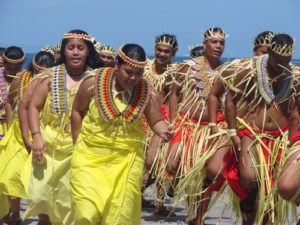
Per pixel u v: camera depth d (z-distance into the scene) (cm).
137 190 817
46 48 1274
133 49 793
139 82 811
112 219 800
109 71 812
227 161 961
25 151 1031
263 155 908
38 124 894
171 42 1269
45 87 903
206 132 1048
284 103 914
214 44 1129
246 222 948
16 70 1212
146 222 1182
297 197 838
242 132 924
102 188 802
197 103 1099
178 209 1316
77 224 801
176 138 1093
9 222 1076
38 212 905
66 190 891
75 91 896
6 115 1130
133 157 816
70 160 891
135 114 809
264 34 1092
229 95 929
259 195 900
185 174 1025
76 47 897
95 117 811
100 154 812
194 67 1126
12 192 1025
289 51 882
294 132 887
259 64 909
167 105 1230
